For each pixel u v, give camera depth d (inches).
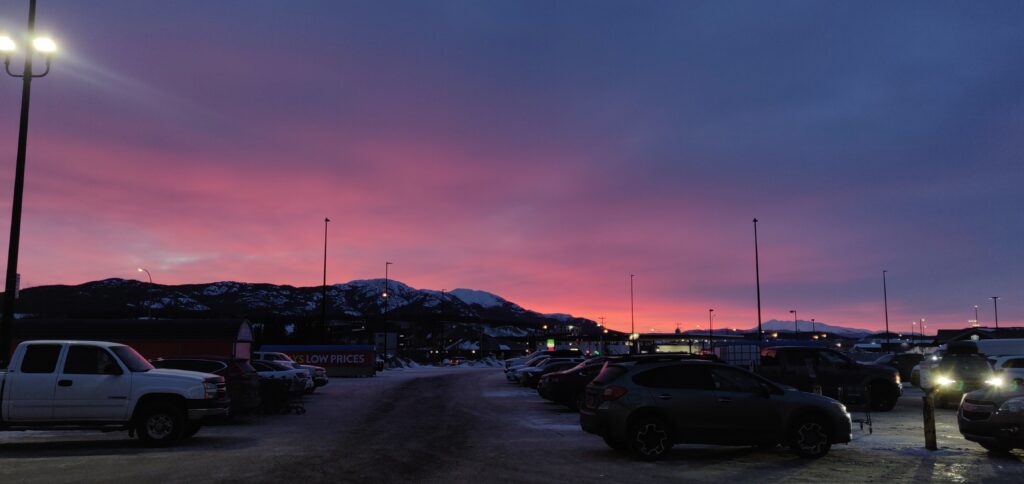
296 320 3944.4
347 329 4879.4
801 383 844.6
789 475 406.6
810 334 5743.1
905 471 420.5
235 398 717.3
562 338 6289.4
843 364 850.1
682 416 466.9
